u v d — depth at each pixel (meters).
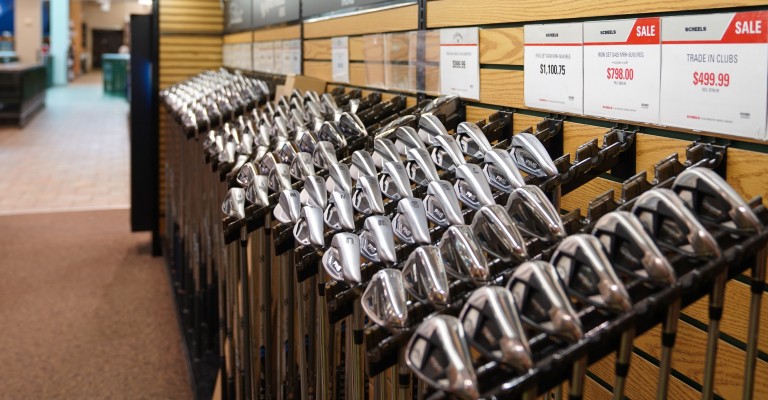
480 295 0.86
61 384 3.23
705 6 1.27
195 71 5.90
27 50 25.14
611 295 0.85
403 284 1.02
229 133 2.43
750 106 1.19
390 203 1.42
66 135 13.11
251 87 3.42
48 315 4.12
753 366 1.00
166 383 3.26
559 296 0.84
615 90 1.49
